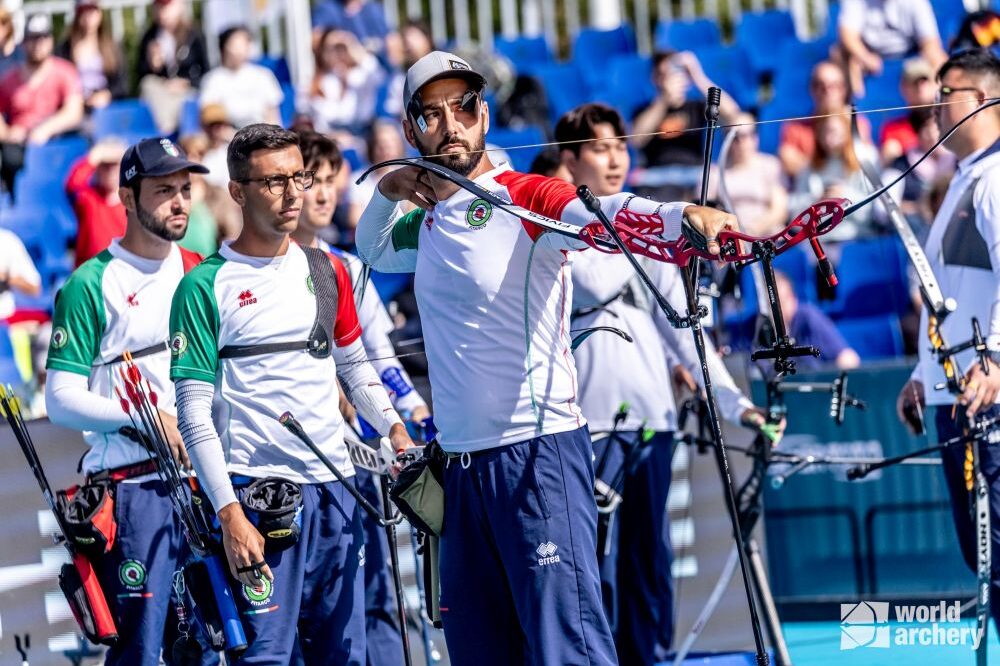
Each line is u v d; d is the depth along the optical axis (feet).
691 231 24.32
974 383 34.60
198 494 33.58
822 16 87.45
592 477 28.91
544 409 27.99
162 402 35.22
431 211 29.22
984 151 37.40
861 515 51.57
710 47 84.94
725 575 46.37
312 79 81.20
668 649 43.39
